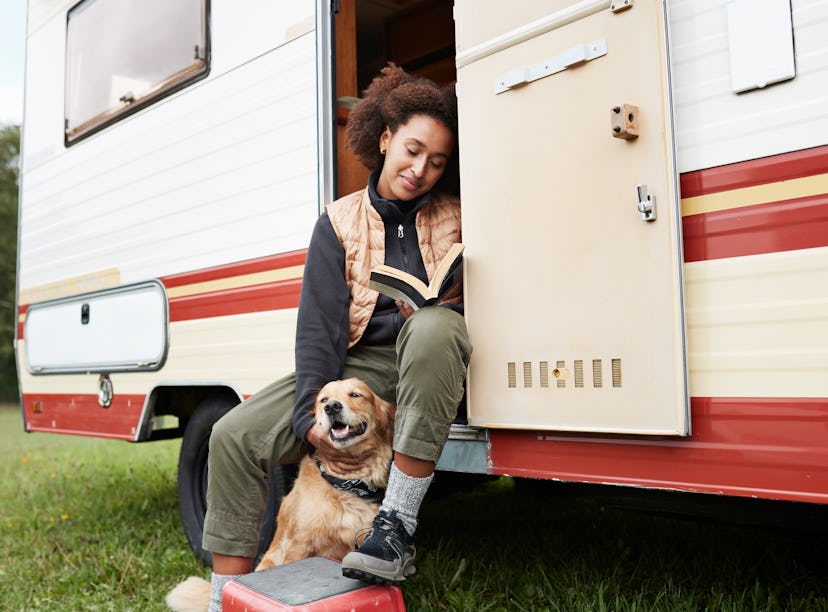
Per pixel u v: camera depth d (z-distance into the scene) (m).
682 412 1.73
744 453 1.67
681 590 2.50
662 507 2.04
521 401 2.02
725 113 1.73
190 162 3.21
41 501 4.73
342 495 2.17
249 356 2.88
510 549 3.07
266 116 2.87
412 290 2.04
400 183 2.33
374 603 1.81
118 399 3.56
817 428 1.57
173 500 4.44
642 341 1.80
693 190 1.77
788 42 1.64
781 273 1.63
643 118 1.82
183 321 3.20
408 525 1.92
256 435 2.19
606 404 1.86
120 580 3.02
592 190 1.91
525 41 2.06
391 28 4.06
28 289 4.33
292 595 1.80
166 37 3.37
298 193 2.72
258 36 2.92
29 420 4.26
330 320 2.28
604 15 1.90
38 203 4.28
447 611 2.48
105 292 3.67
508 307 2.06
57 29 4.23
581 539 3.17
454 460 2.22
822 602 2.32
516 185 2.06
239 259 2.95
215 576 2.18
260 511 2.22
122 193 3.59
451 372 1.94
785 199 1.63
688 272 1.77
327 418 2.05
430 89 2.36
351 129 2.52
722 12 1.73
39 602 2.84
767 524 1.85
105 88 3.77
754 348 1.66
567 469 1.96
